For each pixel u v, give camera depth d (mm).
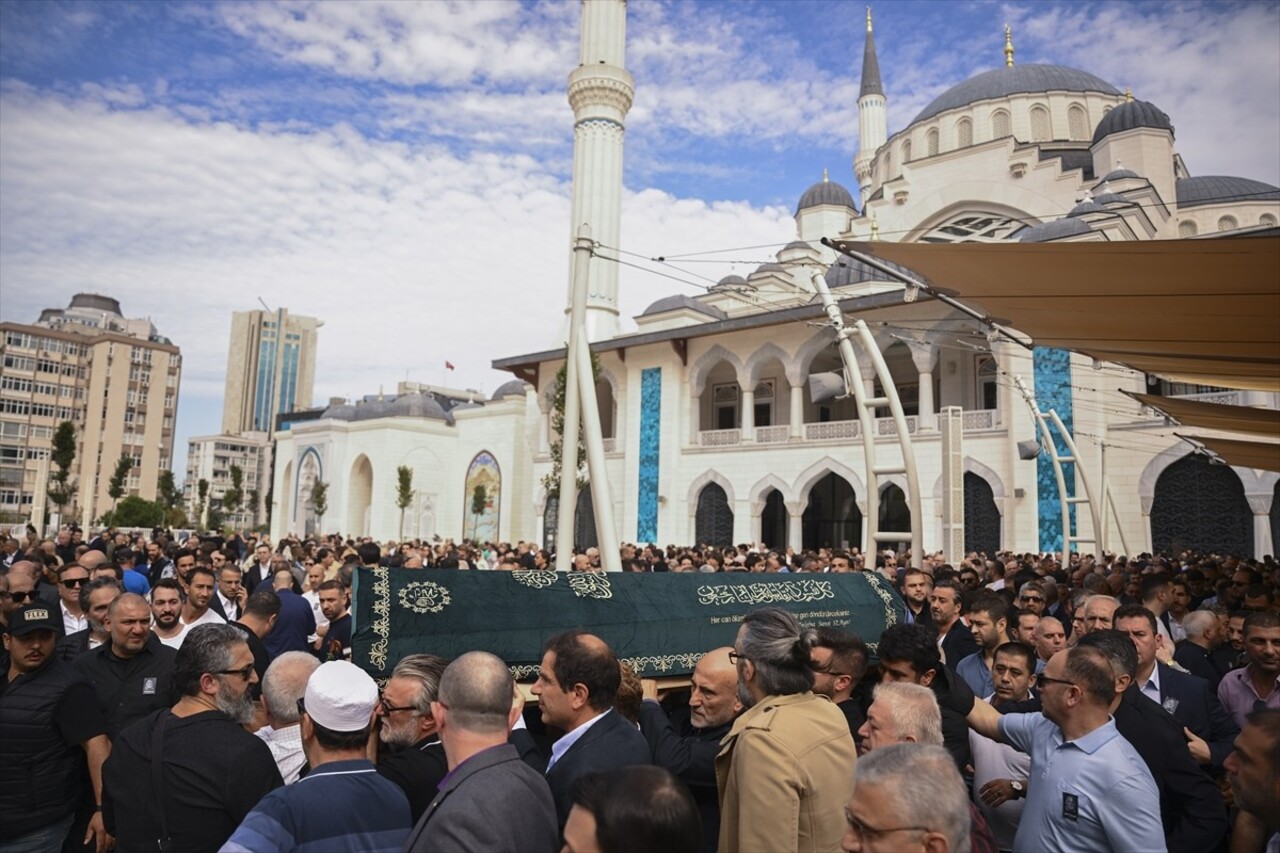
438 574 4762
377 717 3822
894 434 30078
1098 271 7301
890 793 2131
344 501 54594
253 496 106750
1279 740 2682
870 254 8086
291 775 4234
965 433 28484
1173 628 8633
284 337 187000
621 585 5480
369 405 57000
